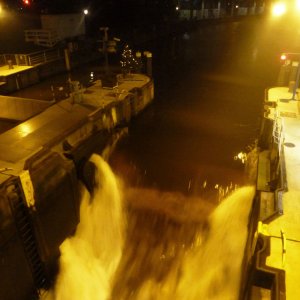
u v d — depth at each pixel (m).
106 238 18.83
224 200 20.34
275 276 8.84
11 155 17.92
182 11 94.75
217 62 50.53
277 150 15.83
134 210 20.23
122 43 55.53
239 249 16.03
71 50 45.59
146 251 17.58
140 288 15.80
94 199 20.80
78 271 17.03
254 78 42.53
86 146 21.02
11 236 14.00
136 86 30.97
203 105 34.16
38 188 15.58
